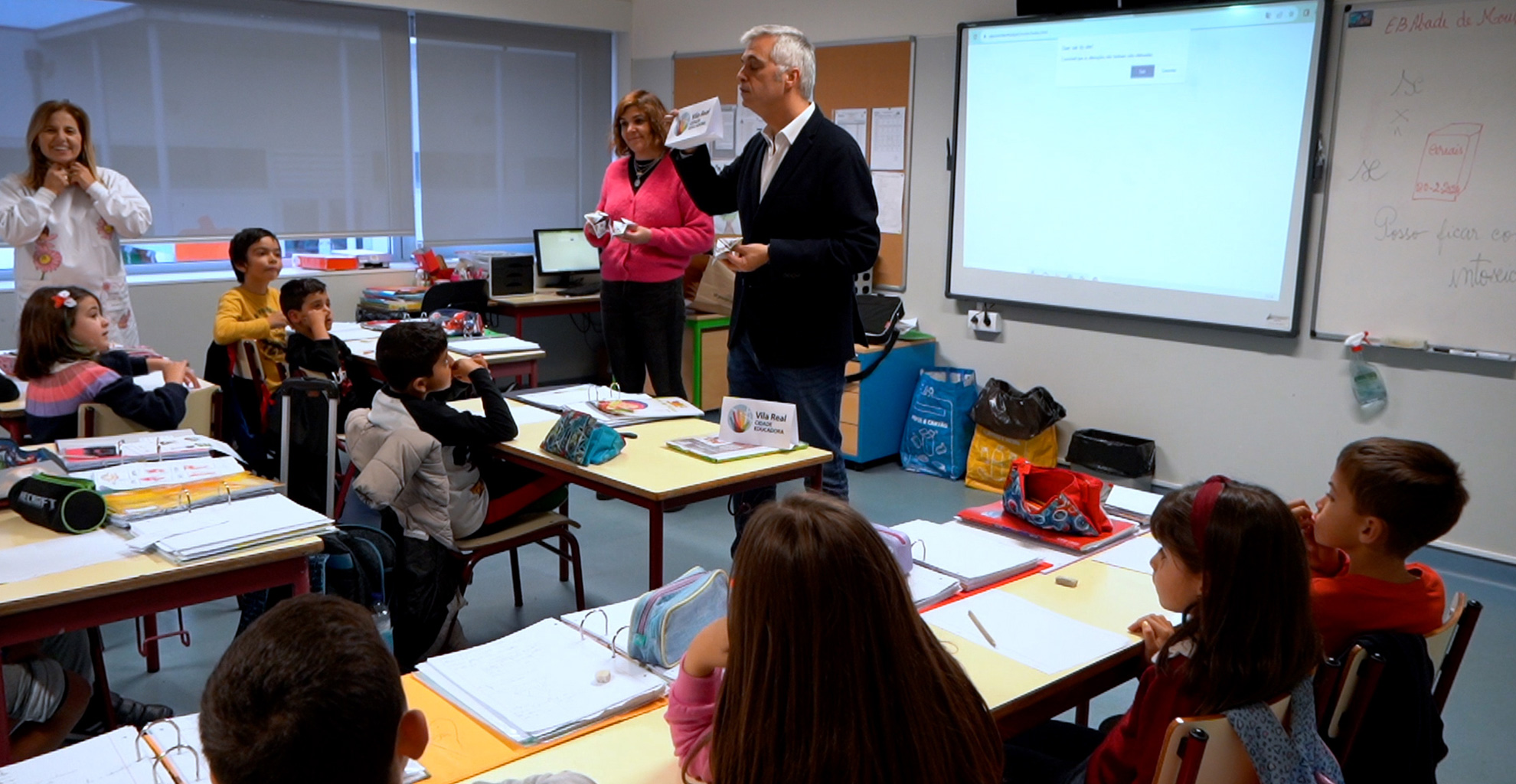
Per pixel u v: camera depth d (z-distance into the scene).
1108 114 4.73
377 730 0.92
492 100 6.52
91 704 2.50
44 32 4.91
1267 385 4.47
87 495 2.21
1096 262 4.88
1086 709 2.55
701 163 3.31
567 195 7.04
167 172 5.34
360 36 5.88
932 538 2.35
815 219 3.04
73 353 3.07
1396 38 3.96
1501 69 3.74
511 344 4.73
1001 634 1.85
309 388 3.20
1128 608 2.01
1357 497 1.72
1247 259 4.42
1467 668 3.23
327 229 5.93
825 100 5.88
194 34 5.31
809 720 1.04
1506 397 3.90
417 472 2.76
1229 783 1.43
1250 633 1.40
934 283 5.56
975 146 5.21
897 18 5.47
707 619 1.76
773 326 3.16
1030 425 4.88
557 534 3.21
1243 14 4.28
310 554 2.23
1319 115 4.16
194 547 2.08
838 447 3.34
